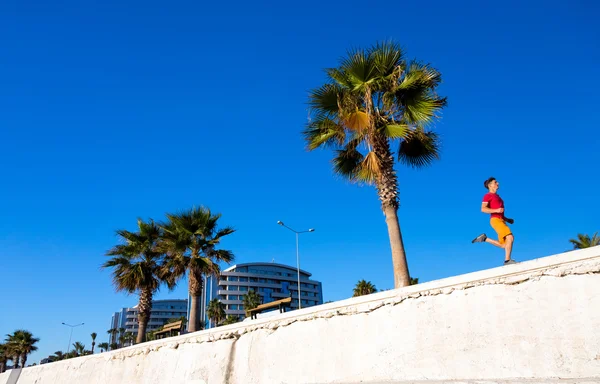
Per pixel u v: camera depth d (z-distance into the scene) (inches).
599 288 167.5
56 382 505.0
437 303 210.4
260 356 274.8
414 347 210.7
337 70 411.5
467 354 193.2
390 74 397.7
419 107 394.3
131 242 833.5
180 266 754.2
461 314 201.0
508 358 181.6
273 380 260.5
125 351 404.5
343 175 453.7
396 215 379.2
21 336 2586.1
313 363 246.2
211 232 776.3
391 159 396.8
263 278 4965.6
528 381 160.7
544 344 174.9
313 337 252.4
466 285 203.8
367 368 223.5
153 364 358.0
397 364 213.5
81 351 3860.7
